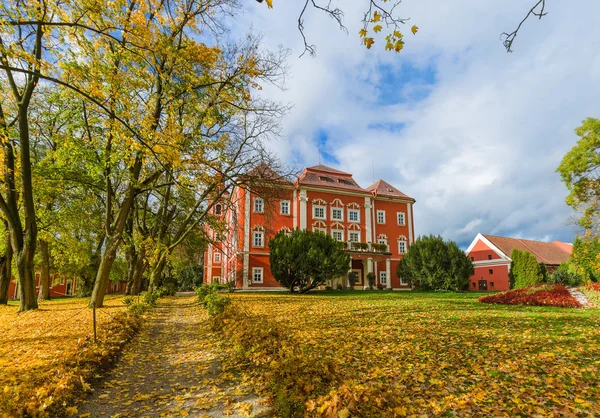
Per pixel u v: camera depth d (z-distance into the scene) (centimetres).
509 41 365
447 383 489
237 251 3253
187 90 1313
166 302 2222
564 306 1483
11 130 1405
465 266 3044
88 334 777
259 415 401
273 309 1516
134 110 1145
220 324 926
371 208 4259
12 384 456
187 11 1212
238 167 1805
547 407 398
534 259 3253
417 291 3086
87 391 489
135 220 2891
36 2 979
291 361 416
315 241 2809
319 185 4031
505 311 1290
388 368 569
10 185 1430
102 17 974
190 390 504
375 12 389
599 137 2375
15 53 812
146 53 1049
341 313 1296
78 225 2278
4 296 1961
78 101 1455
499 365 555
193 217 2539
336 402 281
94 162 1459
